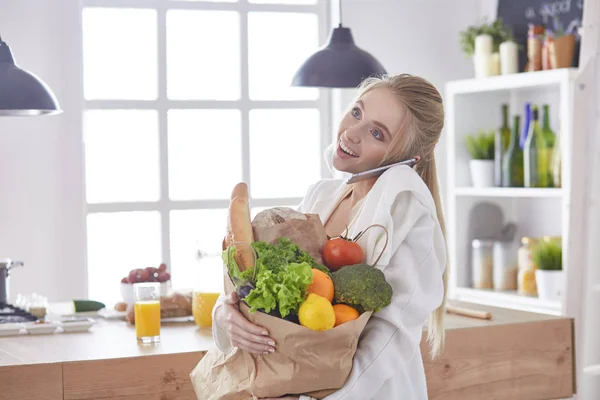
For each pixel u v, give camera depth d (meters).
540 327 2.34
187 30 4.01
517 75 3.56
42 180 3.68
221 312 1.42
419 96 1.55
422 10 4.21
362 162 1.56
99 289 3.90
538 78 3.46
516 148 3.71
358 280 1.37
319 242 1.46
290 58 4.16
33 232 3.67
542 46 3.57
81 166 3.74
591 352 2.97
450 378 2.21
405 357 1.43
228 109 4.07
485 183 3.82
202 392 1.51
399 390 1.45
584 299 2.94
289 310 1.35
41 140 3.68
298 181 4.19
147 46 3.96
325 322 1.32
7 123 3.63
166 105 3.97
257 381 1.38
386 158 1.55
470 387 2.24
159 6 3.95
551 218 3.89
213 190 4.06
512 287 3.81
